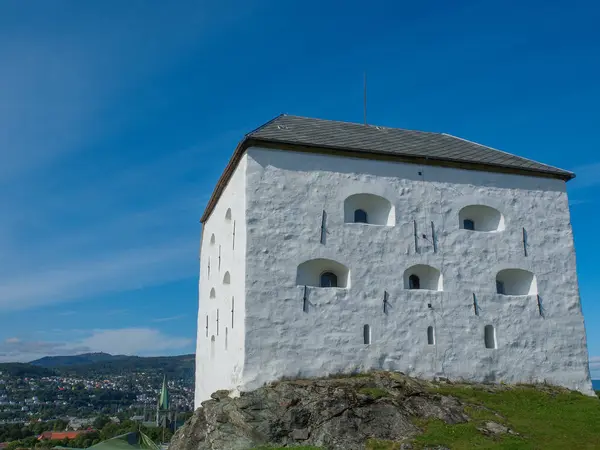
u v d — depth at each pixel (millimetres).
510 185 22781
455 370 20094
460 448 14438
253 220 19109
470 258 21375
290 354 18406
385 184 21031
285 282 18922
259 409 16578
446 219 21469
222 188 23969
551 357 21406
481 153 23734
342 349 18969
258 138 19578
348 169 20688
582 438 15531
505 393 19234
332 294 19328
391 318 19812
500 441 14898
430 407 17016
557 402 18891
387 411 16516
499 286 22281
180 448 18188
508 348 20953
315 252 19500
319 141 20609
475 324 20750
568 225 23125
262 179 19547
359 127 24547
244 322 18250
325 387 17297
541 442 15172
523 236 22359
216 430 16719
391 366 19406
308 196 19906
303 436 15930
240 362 18297
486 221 22578
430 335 20172
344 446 15211
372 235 20344
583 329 22094
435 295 20547
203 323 27531
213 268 25594
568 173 23500
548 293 22078
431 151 22422
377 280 19984
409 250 20672
